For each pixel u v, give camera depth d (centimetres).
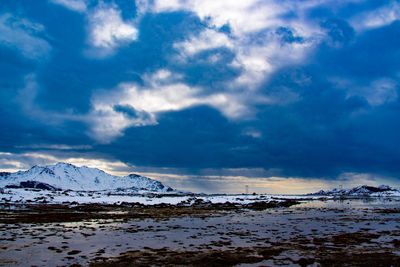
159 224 5622
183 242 3791
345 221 5928
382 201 15688
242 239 3978
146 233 4531
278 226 5256
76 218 6569
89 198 14850
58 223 5728
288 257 2972
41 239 4012
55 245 3625
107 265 2725
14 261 2895
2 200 12044
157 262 2812
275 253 3125
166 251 3275
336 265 2667
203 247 3478
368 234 4197
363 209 9275
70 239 4022
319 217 6825
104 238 4097
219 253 3092
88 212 8125
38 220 6106
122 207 10319
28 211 8094
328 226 5194
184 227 5194
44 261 2891
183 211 8781
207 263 2767
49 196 14912
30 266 2730
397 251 3177
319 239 3897
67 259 2961
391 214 7444
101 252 3250
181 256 3022
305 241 3784
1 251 3300
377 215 7188
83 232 4634
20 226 5284
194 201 13612
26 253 3209
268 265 2706
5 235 4325
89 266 2703
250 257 2956
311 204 12762
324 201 15938
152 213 8019
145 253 3177
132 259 2922
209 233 4494
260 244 3625
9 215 6931
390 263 2702
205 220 6312
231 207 10656
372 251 3189
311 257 2955
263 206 11106
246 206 11156
